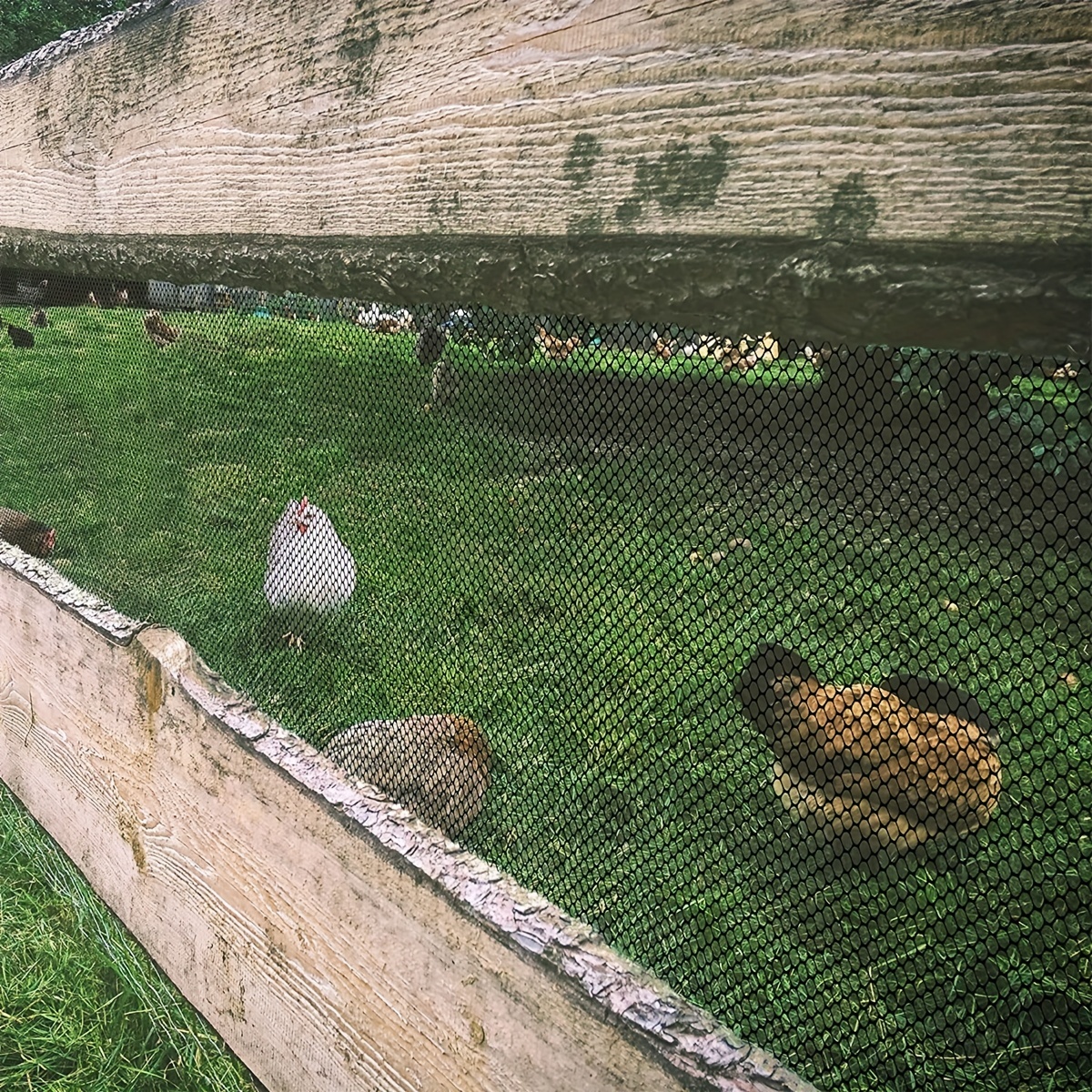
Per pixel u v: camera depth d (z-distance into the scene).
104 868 1.90
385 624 1.85
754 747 1.29
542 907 1.04
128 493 2.37
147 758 1.69
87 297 2.41
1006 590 0.89
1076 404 0.68
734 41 0.66
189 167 1.28
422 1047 1.14
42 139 1.63
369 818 1.21
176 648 1.65
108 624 1.78
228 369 2.08
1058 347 0.56
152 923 1.74
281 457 2.01
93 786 1.89
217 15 1.19
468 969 1.06
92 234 1.53
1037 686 1.17
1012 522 0.75
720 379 0.96
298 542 2.01
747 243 0.67
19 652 2.14
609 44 0.74
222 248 1.24
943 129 0.57
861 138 0.61
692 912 1.22
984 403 0.73
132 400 2.35
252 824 1.43
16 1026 1.78
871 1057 1.08
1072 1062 0.95
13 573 2.14
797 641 1.23
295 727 1.71
